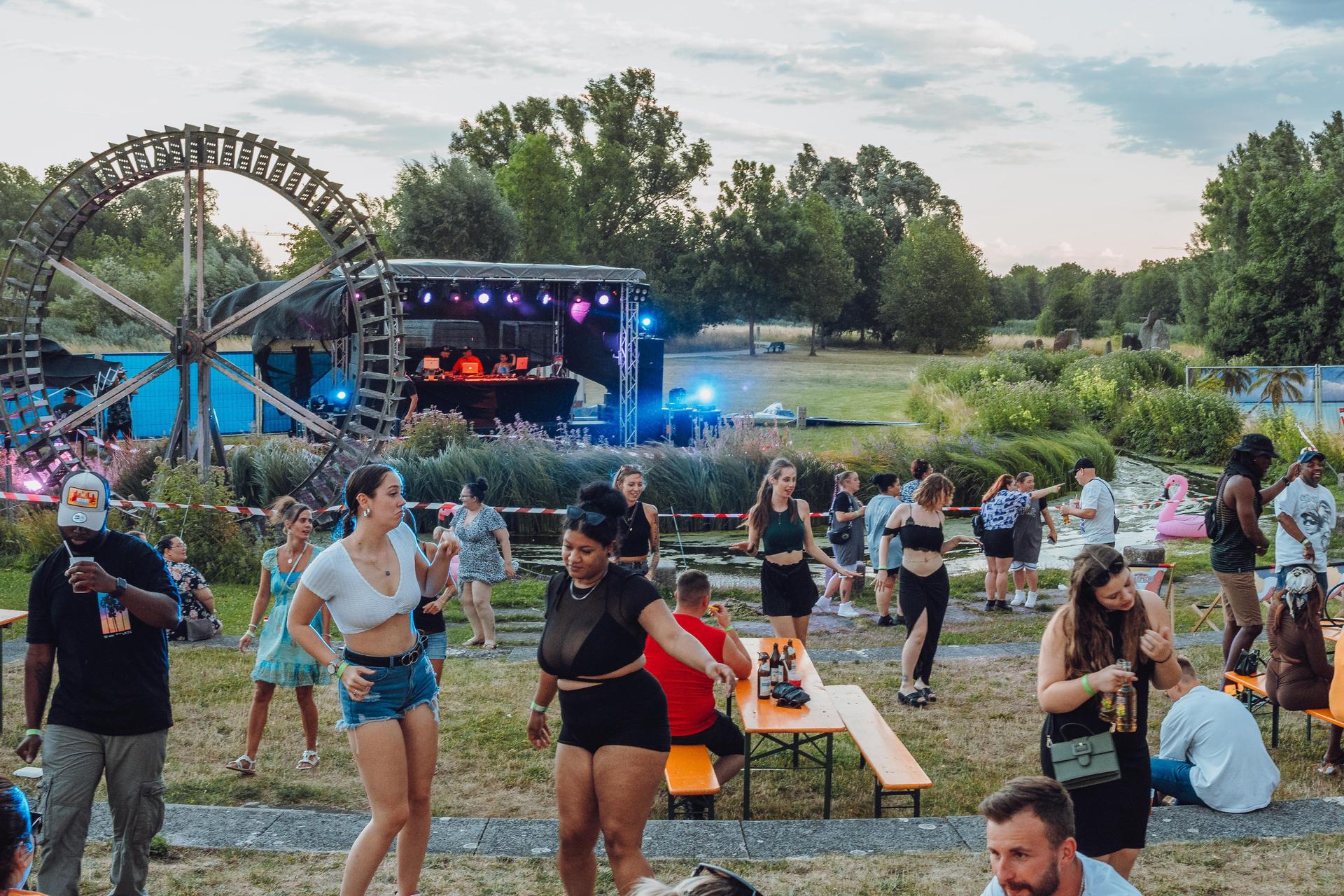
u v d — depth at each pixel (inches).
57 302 2160.4
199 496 559.2
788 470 330.6
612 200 2694.4
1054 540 501.4
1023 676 364.8
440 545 211.9
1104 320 4205.2
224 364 708.7
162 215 3056.1
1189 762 232.4
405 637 174.1
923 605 331.0
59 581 171.2
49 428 694.5
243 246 2677.2
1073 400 1242.6
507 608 493.4
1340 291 1731.1
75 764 168.6
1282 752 281.4
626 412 1136.8
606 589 162.7
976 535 502.3
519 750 291.0
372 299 727.1
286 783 261.9
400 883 177.9
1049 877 122.5
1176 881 189.3
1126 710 155.1
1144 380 1467.8
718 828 216.8
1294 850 202.5
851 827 217.5
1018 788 124.4
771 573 334.0
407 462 735.7
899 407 1617.9
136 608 167.6
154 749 174.6
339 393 1080.8
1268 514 748.0
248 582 543.8
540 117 2751.0
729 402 1729.8
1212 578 550.3
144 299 2222.0
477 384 1085.8
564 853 170.2
